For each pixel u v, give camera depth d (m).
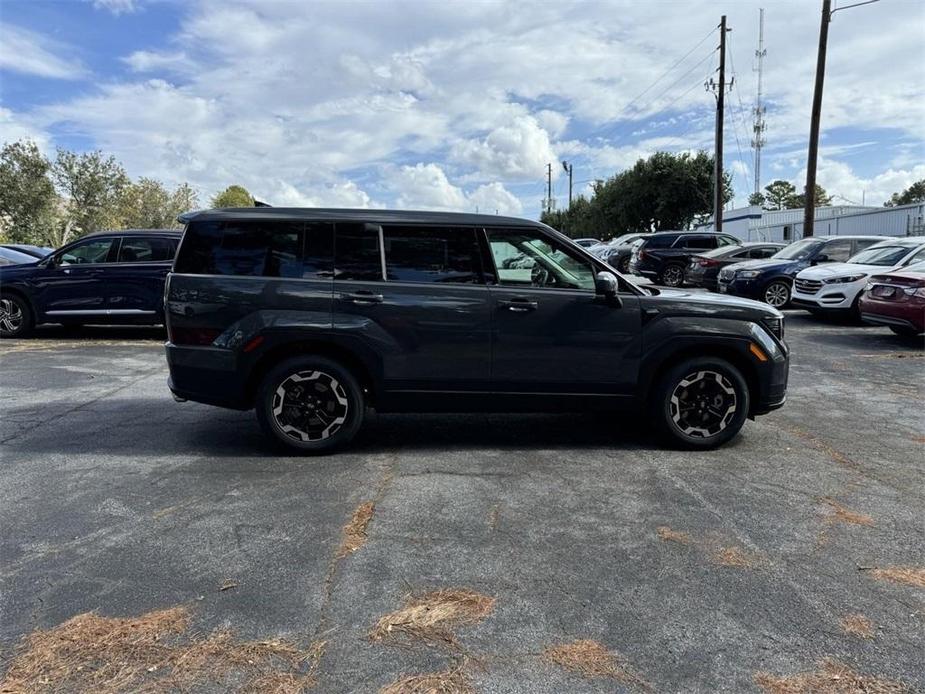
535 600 2.96
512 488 4.32
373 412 6.29
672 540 3.58
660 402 5.11
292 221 4.92
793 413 6.42
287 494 4.18
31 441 5.32
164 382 7.61
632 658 2.56
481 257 4.99
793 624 2.80
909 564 3.34
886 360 9.23
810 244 15.37
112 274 10.58
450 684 2.40
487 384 4.98
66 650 2.58
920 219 33.66
